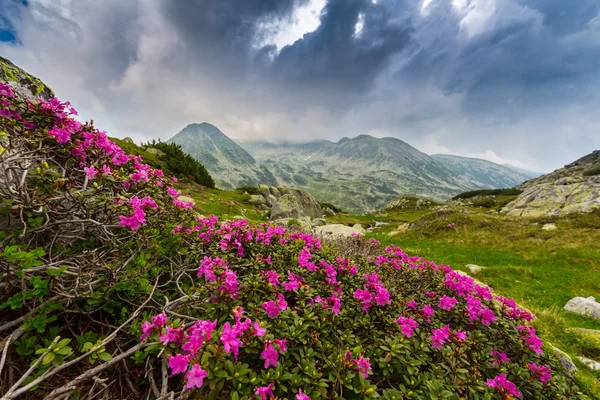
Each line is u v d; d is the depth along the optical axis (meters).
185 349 2.40
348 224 49.69
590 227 23.50
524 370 3.85
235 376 2.46
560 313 11.36
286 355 3.07
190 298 3.58
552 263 18.34
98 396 2.66
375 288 4.57
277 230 6.70
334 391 2.70
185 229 5.43
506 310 5.35
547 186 40.53
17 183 3.60
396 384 3.42
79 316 3.35
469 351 3.87
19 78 6.71
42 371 2.50
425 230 28.84
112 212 3.93
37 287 2.65
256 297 3.70
